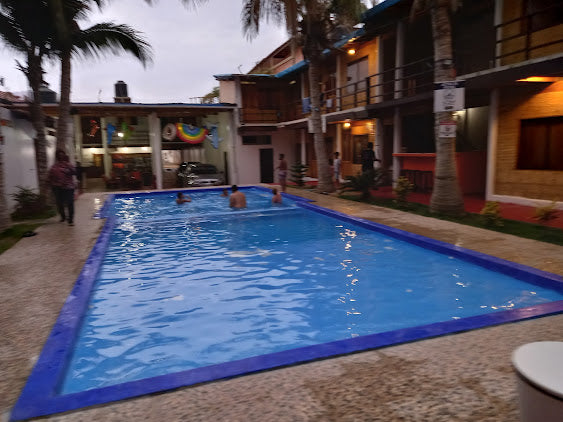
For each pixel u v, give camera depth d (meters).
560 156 9.77
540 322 3.63
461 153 13.30
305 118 22.06
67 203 9.66
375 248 7.63
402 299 5.16
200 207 14.18
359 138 19.31
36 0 11.05
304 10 14.19
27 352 3.33
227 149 24.52
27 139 14.41
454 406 2.36
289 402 2.44
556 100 9.62
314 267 6.63
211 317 4.76
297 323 4.56
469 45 13.52
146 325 4.54
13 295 4.78
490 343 3.21
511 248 6.47
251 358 2.98
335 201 13.17
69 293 4.82
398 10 14.02
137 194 17.44
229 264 6.94
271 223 10.66
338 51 18.41
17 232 8.80
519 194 10.81
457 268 6.22
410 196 13.59
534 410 1.61
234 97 23.75
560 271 5.21
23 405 2.48
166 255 7.61
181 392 2.59
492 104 11.25
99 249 7.10
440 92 8.71
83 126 27.28
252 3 14.50
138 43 13.52
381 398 2.46
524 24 10.46
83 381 3.34
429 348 3.15
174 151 32.94
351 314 4.76
